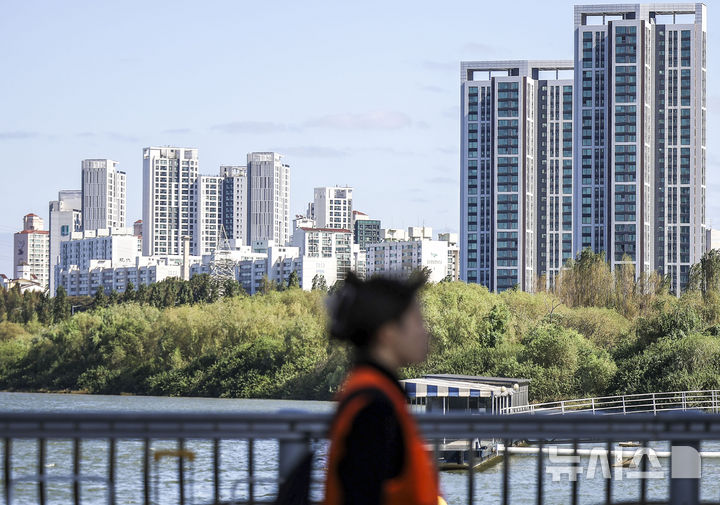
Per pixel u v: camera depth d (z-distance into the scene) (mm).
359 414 3943
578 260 175375
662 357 87875
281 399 136250
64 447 47031
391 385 4113
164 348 153875
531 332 110438
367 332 4184
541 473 8148
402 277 4270
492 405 53062
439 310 117875
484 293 139375
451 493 35781
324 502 3996
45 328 193500
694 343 85562
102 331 163750
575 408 89688
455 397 54250
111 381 156250
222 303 164625
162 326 158125
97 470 35781
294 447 6945
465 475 41812
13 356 172625
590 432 7066
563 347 97812
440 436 7023
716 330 97500
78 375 161125
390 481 3908
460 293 127562
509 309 131750
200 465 29750
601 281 164375
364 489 3824
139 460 40312
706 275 129250
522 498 34719
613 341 123250
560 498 33156
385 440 3902
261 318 152250
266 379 139375
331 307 4277
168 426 7059
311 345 139500
